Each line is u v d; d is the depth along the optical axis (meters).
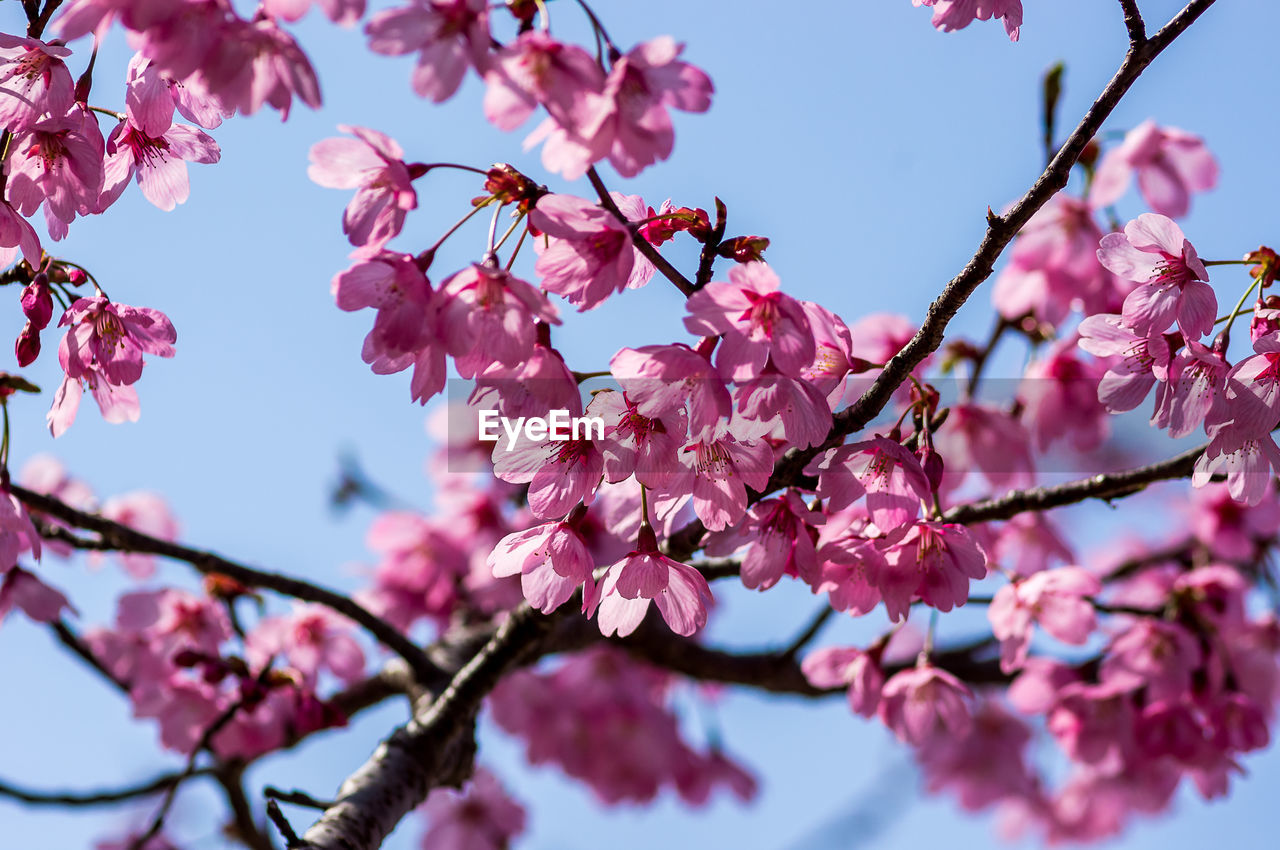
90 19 0.76
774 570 0.82
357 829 0.85
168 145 0.84
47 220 0.83
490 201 0.78
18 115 0.81
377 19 0.74
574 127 0.75
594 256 0.77
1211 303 0.81
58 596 0.97
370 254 0.76
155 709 1.04
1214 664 1.01
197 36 0.76
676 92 0.76
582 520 0.80
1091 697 1.03
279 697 1.01
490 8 0.75
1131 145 1.05
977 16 0.85
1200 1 0.78
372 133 0.76
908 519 0.80
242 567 0.94
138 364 0.85
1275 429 0.81
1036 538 1.04
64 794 1.01
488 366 0.77
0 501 0.86
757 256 0.80
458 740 0.92
